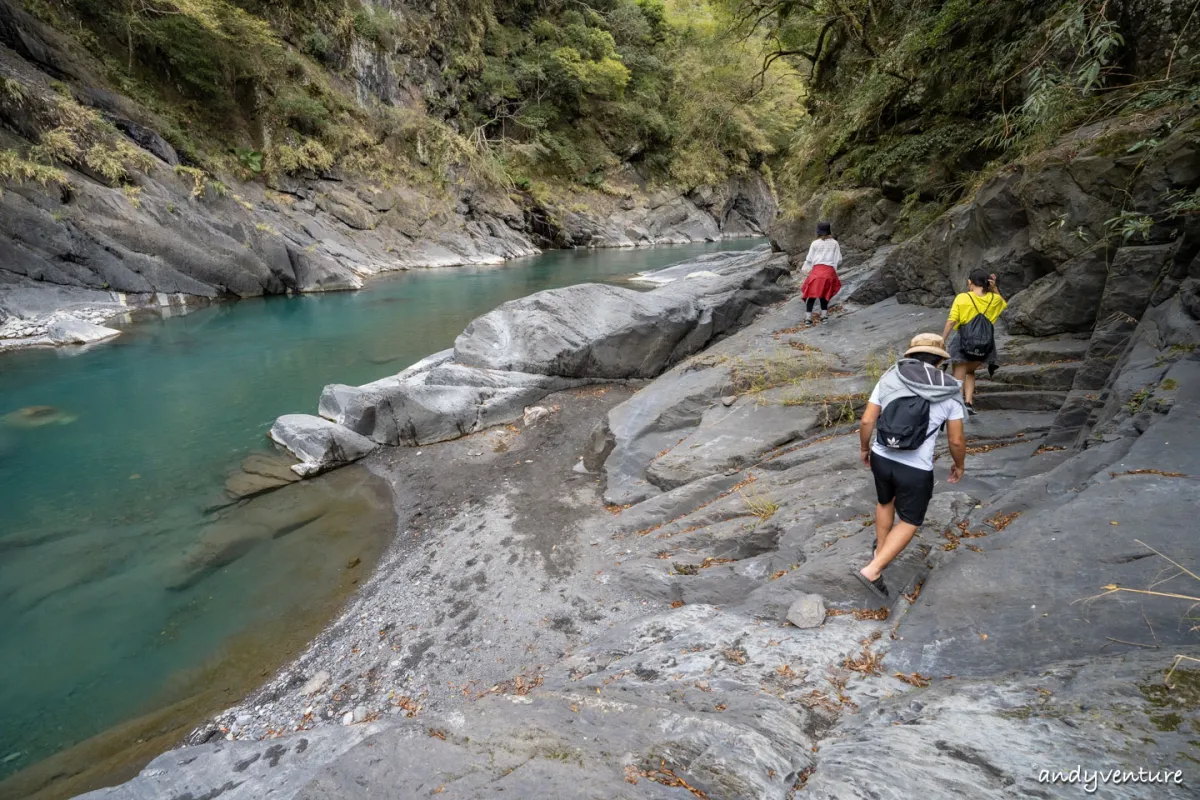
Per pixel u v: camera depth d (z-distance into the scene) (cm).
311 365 1221
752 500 551
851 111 1378
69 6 2025
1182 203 465
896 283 1025
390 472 795
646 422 764
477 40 3738
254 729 398
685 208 4578
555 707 288
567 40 3988
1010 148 809
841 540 426
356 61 3038
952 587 325
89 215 1591
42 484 744
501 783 218
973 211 803
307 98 2648
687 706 284
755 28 1872
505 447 850
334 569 586
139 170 1764
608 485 698
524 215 3684
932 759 198
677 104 4303
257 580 567
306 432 823
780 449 645
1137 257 511
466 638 468
